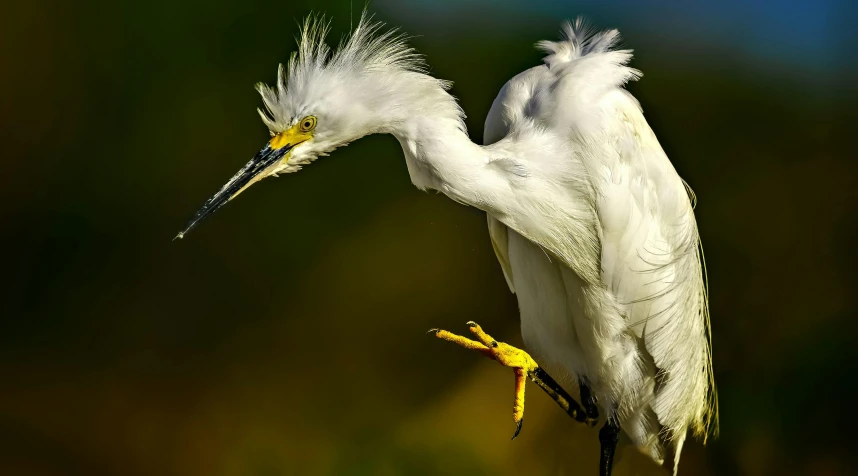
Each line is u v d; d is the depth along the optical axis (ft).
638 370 22.75
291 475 24.20
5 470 24.11
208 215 22.40
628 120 22.54
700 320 22.88
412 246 27.96
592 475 24.21
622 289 22.62
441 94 22.38
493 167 22.39
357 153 28.50
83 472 24.17
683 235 22.70
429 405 25.40
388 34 22.41
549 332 22.77
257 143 27.86
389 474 24.20
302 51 22.41
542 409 24.80
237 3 27.53
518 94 22.57
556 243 22.49
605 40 22.63
